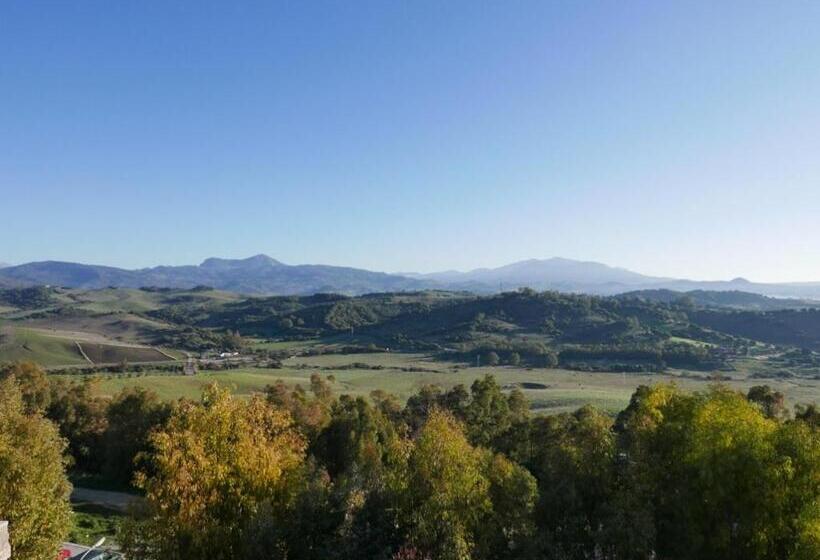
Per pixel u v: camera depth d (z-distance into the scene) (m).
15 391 64.44
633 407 57.12
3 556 20.33
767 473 24.61
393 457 28.94
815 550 22.53
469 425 69.31
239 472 28.36
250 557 24.80
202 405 31.11
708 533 25.61
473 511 25.97
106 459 76.50
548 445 52.22
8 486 29.28
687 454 26.62
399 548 23.64
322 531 25.59
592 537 25.11
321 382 99.62
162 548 26.27
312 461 40.59
